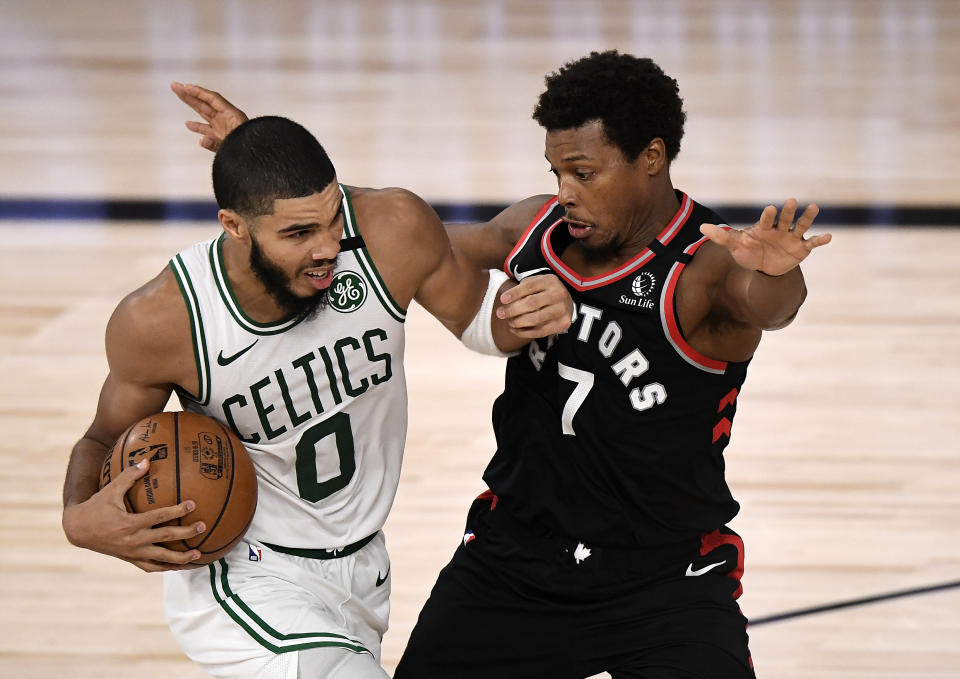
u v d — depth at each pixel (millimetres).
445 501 12664
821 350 16547
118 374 7086
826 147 26031
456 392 15414
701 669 6984
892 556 11539
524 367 7570
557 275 7359
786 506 12453
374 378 7340
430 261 7234
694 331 7035
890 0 42438
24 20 40312
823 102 29672
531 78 32219
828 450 13688
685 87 31016
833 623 10516
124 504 6609
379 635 8180
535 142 26656
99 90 31500
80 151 26453
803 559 11492
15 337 17156
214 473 6797
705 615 7242
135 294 6980
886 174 24234
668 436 7227
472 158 25438
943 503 12500
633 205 6957
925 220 21703
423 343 17172
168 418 6938
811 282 18984
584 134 6746
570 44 35969
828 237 6031
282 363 7055
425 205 7340
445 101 30062
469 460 13539
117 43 36812
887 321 17469
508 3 42594
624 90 6672
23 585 11336
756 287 6434
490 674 7824
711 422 7262
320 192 6383
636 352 7098
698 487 7383
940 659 10000
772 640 10266
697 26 38375
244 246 6629
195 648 7395
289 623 7102
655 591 7402
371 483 7734
